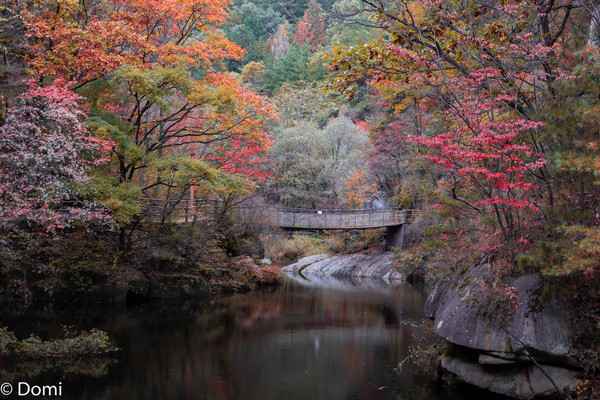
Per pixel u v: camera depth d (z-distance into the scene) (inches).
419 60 380.8
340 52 410.3
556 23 418.9
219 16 717.9
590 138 300.4
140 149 629.0
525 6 369.1
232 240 988.6
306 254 1499.8
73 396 347.9
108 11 690.8
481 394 355.3
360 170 1304.1
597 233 270.1
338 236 1444.4
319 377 406.3
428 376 407.5
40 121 462.3
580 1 351.6
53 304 636.1
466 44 382.9
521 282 354.6
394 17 387.5
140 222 748.6
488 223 420.2
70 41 563.5
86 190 544.7
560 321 326.0
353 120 1684.3
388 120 1082.1
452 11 388.5
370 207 1373.0
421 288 978.1
